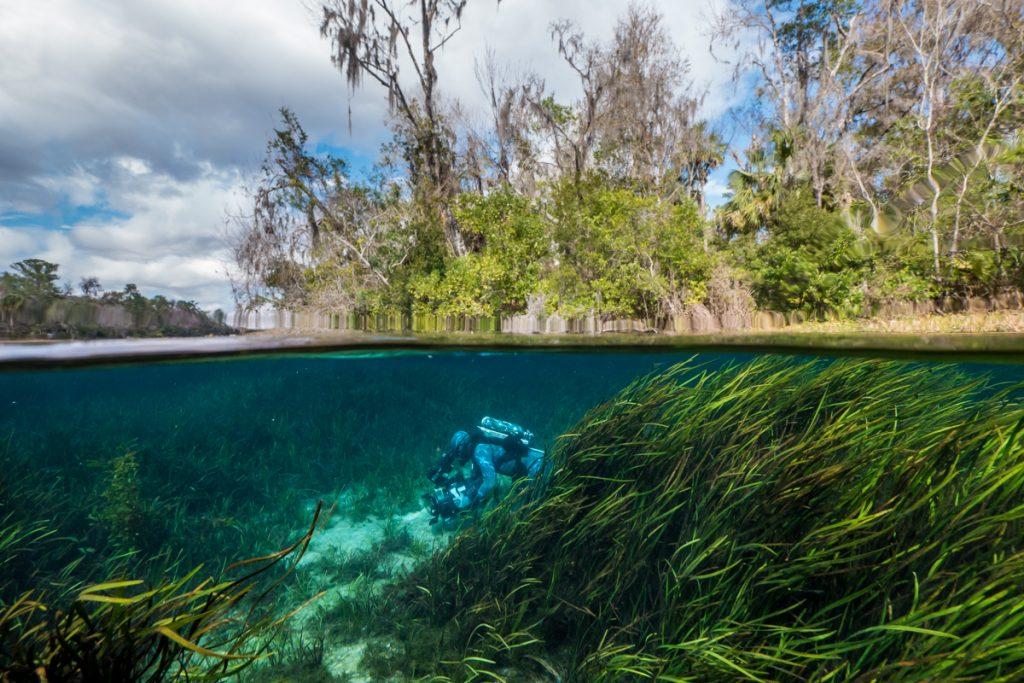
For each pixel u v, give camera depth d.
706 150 15.91
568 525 4.11
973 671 1.96
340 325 10.96
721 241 9.74
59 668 1.64
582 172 15.36
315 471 8.46
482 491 5.48
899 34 12.13
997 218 6.93
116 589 1.70
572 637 3.65
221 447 8.78
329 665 3.71
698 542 3.14
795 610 2.84
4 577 4.46
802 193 9.29
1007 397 3.15
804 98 12.28
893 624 2.18
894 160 10.62
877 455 2.99
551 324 9.88
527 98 18.45
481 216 13.81
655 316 8.76
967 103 10.30
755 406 4.00
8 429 9.74
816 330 7.07
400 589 4.53
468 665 3.27
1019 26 10.30
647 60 16.98
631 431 4.45
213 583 1.85
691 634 2.92
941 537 2.45
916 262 7.14
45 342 5.77
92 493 6.58
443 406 13.12
